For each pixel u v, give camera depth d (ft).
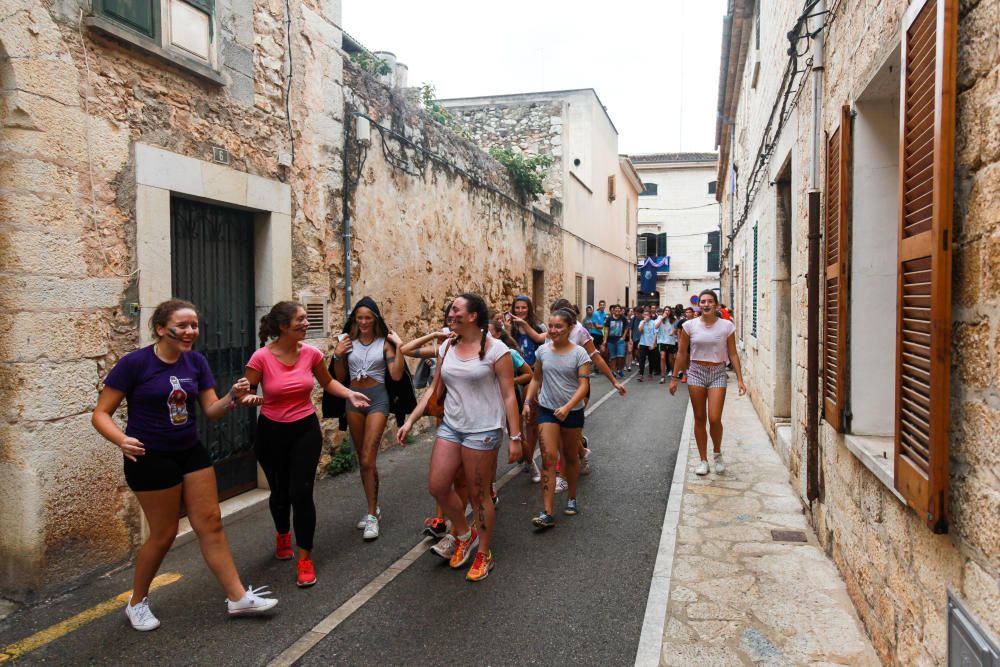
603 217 75.72
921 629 8.36
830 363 13.82
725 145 65.87
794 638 10.98
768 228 27.17
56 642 11.19
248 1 18.39
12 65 12.14
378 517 16.85
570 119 67.31
